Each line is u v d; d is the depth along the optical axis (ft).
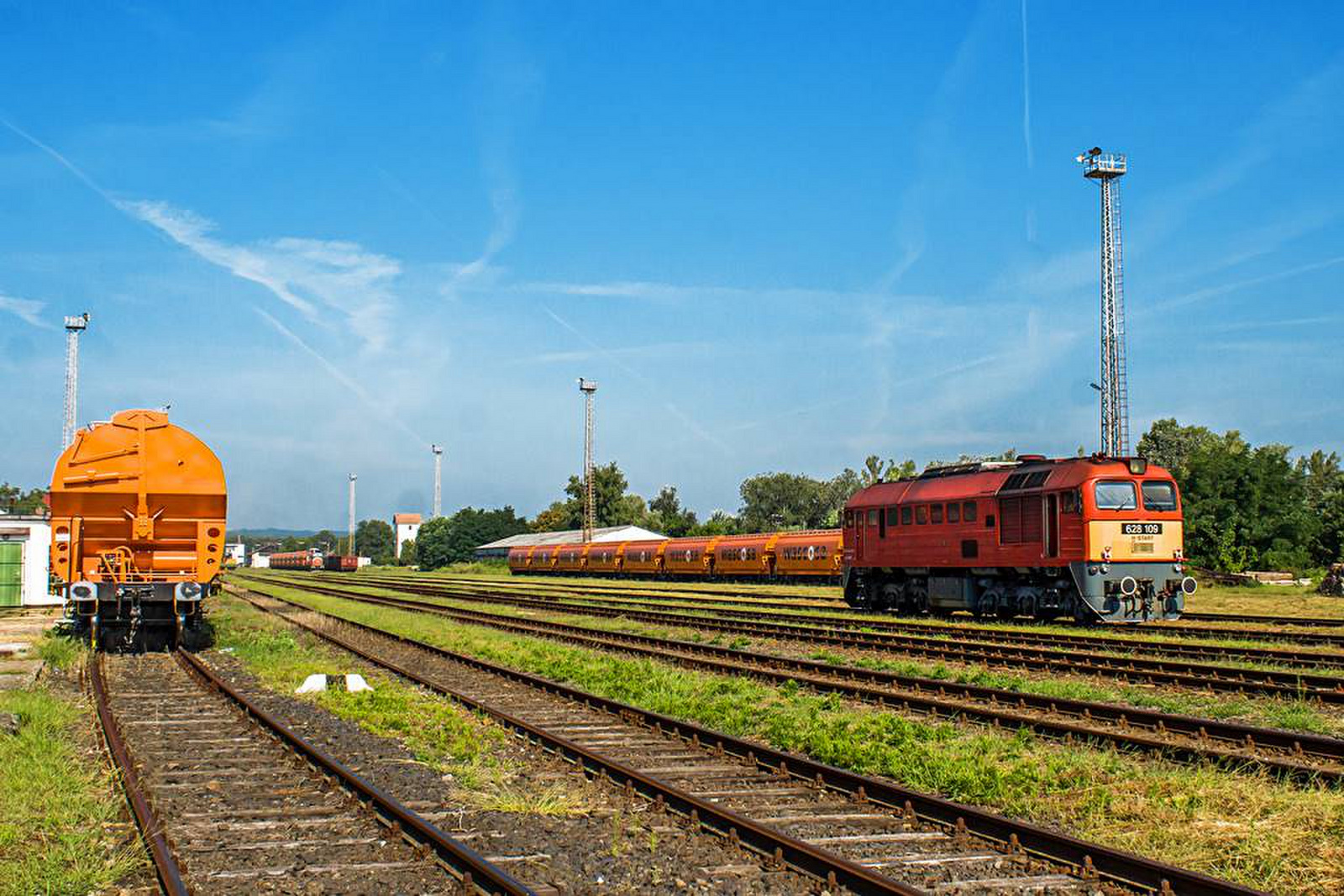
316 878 27.40
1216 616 99.50
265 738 45.98
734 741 42.37
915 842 30.30
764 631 91.97
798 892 26.30
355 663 76.79
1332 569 135.85
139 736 46.78
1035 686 57.77
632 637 89.61
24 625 104.58
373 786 36.76
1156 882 25.55
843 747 41.65
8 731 43.80
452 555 422.82
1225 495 190.29
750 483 503.61
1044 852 28.45
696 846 29.89
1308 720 46.60
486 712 51.90
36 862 27.27
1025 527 94.58
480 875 26.35
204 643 87.76
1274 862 27.02
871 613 114.11
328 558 420.36
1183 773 36.63
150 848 28.71
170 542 81.25
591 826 32.07
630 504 439.63
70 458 78.69
